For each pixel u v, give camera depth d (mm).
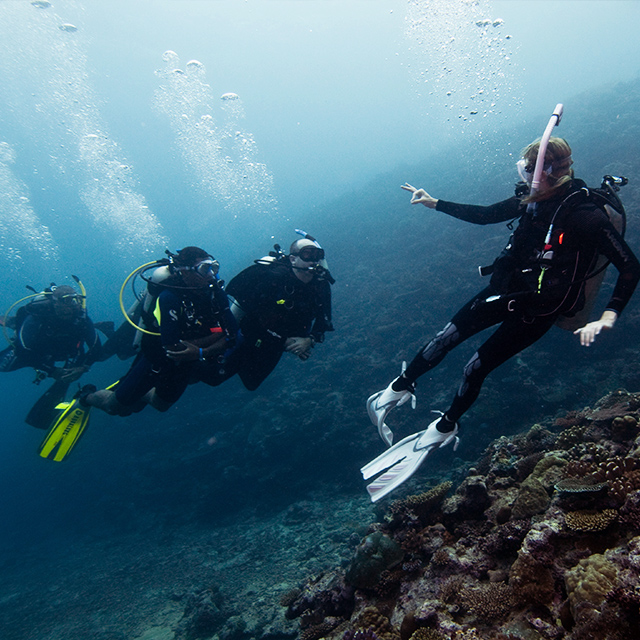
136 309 4180
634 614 1470
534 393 9023
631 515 1926
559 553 2062
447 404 9992
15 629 10008
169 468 14805
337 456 11156
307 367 13625
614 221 1675
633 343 9078
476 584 2383
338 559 7836
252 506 12125
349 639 2529
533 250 1699
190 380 3844
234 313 3740
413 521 3277
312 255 3594
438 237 15734
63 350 5684
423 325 11859
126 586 10414
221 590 8289
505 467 3316
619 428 2736
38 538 16781
